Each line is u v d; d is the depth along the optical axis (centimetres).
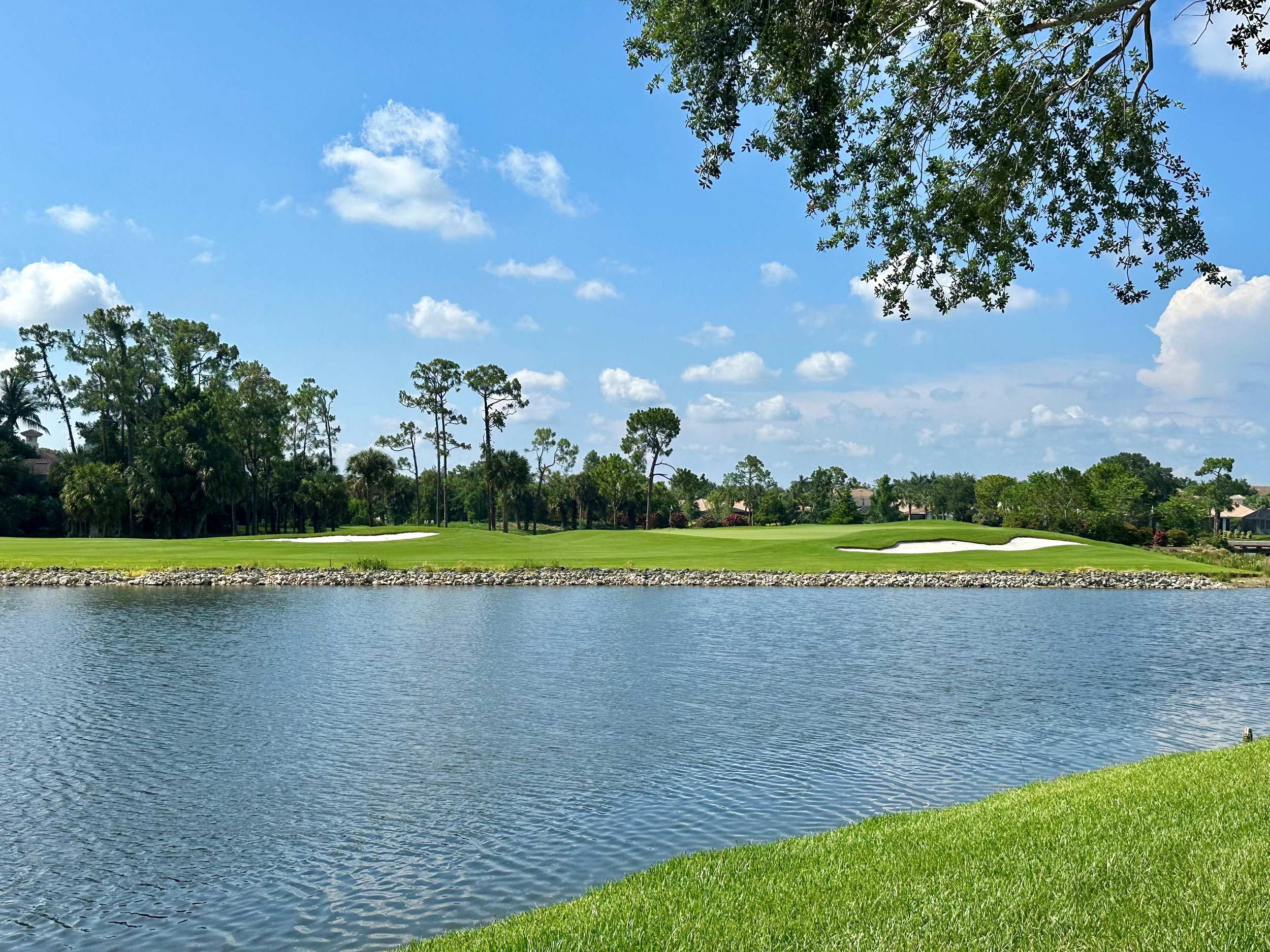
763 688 1847
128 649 2322
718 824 1034
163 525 8288
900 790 1160
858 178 1230
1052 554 5519
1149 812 799
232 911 820
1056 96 1130
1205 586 4625
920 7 1112
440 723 1528
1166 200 1159
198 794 1146
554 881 877
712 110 1130
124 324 8675
